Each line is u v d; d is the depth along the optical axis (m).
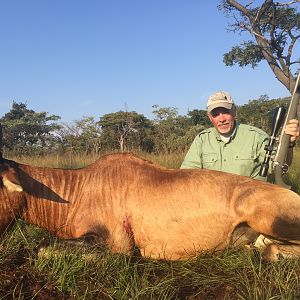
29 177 3.67
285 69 13.02
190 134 15.16
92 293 2.91
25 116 27.08
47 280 3.01
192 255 3.60
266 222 3.47
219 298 2.97
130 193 3.63
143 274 3.17
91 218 3.62
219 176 3.70
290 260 3.41
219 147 4.43
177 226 3.56
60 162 10.47
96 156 11.48
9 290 2.87
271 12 13.16
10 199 3.53
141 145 16.48
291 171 8.00
